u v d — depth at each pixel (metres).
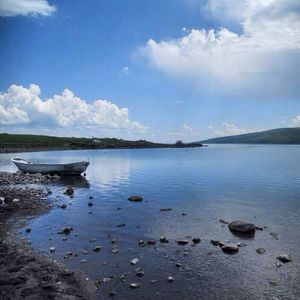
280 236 24.14
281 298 15.16
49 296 14.66
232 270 18.12
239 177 62.25
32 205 34.53
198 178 61.00
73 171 66.19
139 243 22.50
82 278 16.83
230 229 25.61
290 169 78.56
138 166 91.75
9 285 15.65
